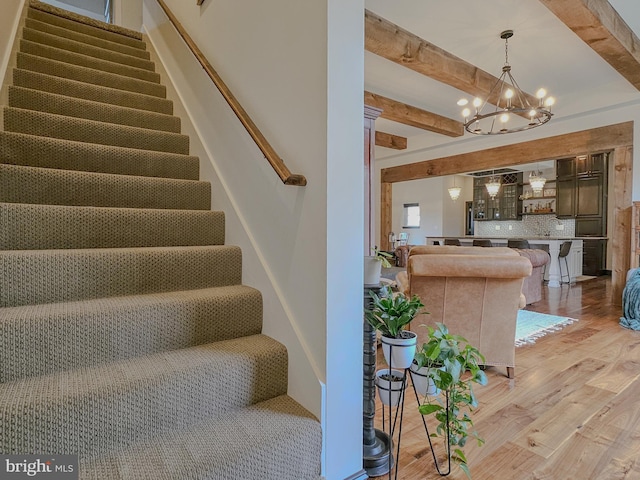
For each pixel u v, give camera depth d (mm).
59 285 1500
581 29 2975
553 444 1761
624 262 4801
